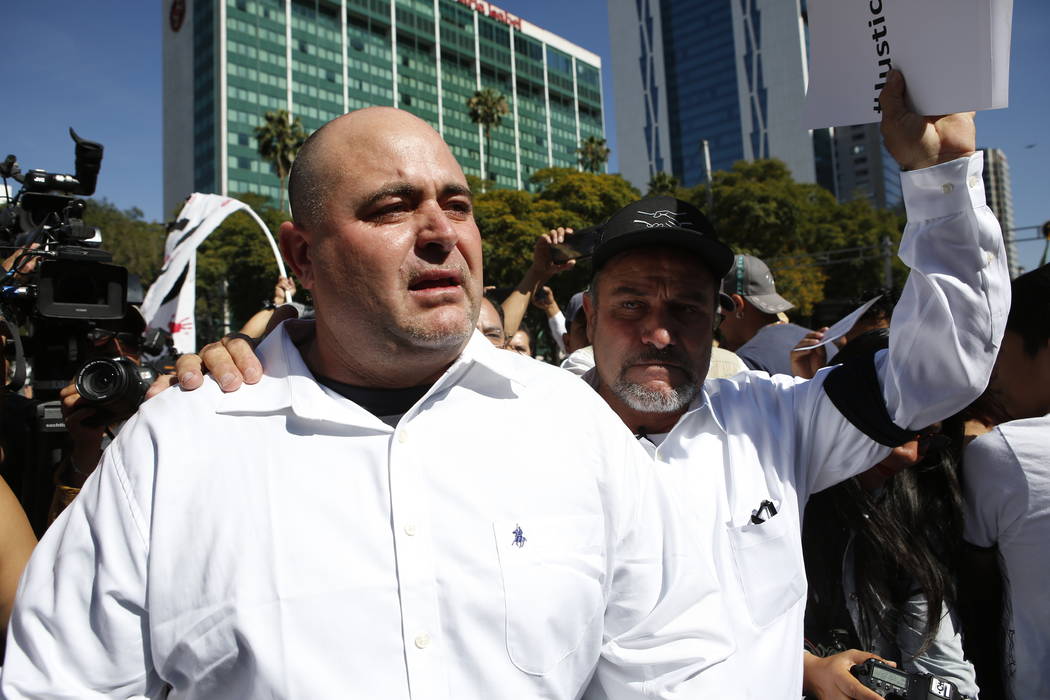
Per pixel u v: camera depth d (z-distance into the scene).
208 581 0.98
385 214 1.09
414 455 1.08
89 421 1.73
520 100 90.69
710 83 90.75
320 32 73.94
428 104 81.25
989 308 1.29
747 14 87.12
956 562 1.69
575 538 1.12
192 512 1.02
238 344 1.23
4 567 1.36
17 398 2.07
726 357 2.80
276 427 1.10
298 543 1.01
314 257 1.14
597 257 1.74
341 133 1.14
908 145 1.26
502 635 1.02
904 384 1.37
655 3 94.81
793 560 1.51
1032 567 1.56
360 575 1.00
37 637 1.00
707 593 1.31
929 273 1.29
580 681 1.14
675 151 93.44
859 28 1.28
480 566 1.04
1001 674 1.69
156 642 0.99
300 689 0.94
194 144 71.44
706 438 1.65
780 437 1.61
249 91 68.94
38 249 2.16
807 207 33.91
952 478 1.70
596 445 1.23
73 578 1.02
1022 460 1.57
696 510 1.55
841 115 1.34
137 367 1.77
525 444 1.15
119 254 36.72
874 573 1.64
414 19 81.00
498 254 29.45
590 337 1.92
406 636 0.98
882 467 1.64
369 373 1.18
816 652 1.69
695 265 1.67
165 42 77.31
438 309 1.09
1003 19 1.08
